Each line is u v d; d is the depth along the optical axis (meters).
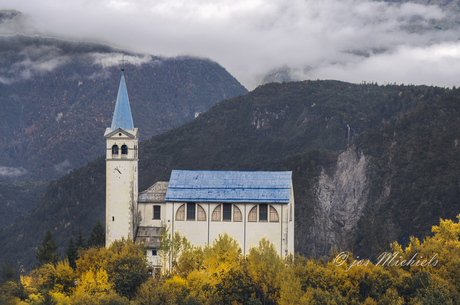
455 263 117.81
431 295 105.25
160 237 118.88
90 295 100.12
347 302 105.25
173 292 101.56
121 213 127.62
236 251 115.88
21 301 100.25
